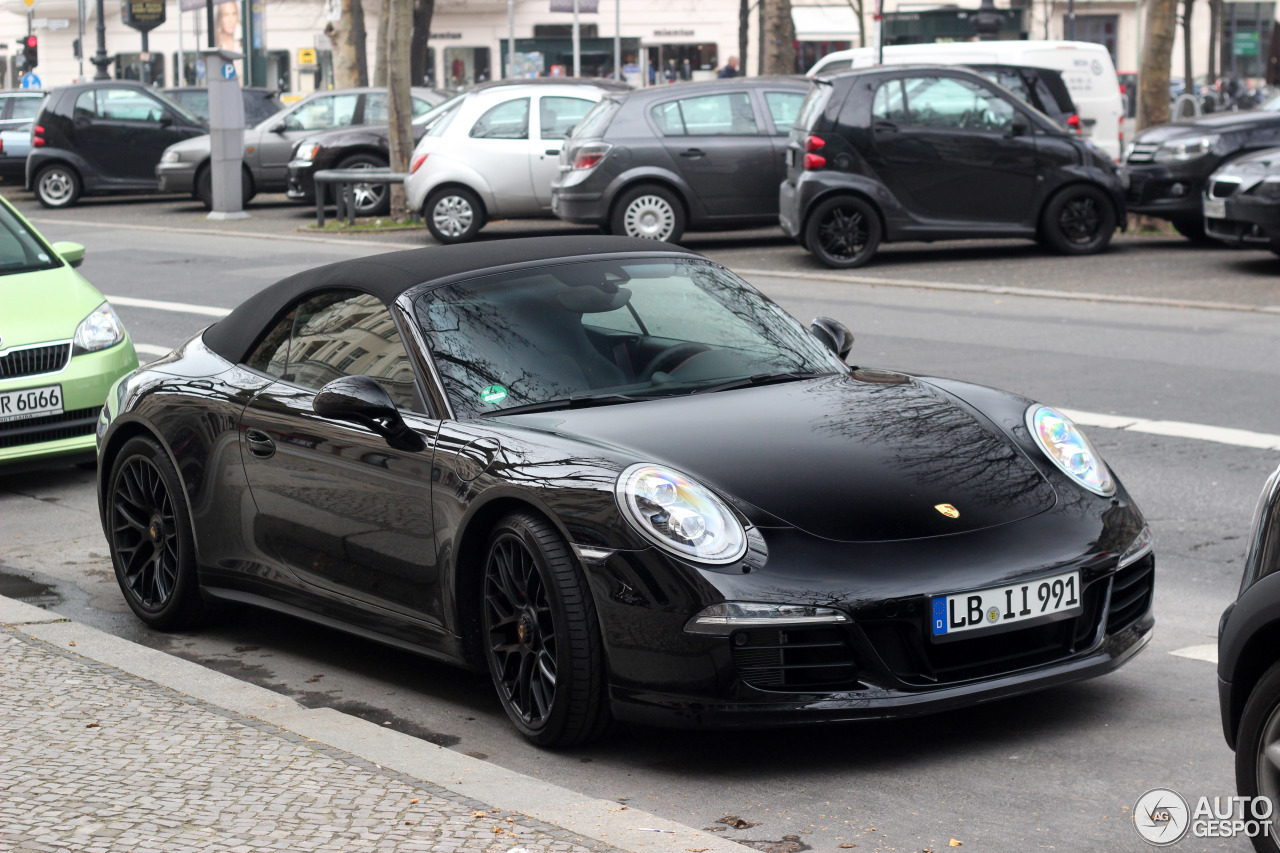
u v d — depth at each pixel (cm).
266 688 647
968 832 471
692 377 627
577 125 2342
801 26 7050
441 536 578
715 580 504
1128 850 455
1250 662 417
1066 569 530
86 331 1041
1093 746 543
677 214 2227
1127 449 1048
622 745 560
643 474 526
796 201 2023
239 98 2991
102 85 3400
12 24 8306
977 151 2014
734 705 503
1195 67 7756
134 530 752
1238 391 1209
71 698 569
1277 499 411
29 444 1014
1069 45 2573
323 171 2706
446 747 567
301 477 644
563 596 526
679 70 7175
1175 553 822
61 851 423
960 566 517
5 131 3700
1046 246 2125
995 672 526
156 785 476
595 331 637
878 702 505
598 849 427
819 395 615
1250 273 1842
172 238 2662
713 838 445
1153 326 1510
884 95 2006
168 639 727
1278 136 2134
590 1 5956
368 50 7188
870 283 1873
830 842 466
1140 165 2180
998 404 618
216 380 705
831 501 532
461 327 627
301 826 442
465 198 2448
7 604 713
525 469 547
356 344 648
